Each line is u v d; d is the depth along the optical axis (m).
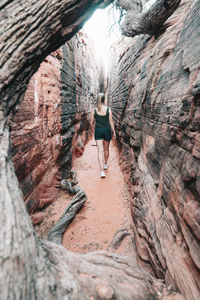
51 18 1.23
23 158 2.25
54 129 3.67
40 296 0.58
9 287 0.53
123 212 3.12
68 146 4.88
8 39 1.07
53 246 0.99
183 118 1.39
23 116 2.38
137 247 2.07
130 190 3.57
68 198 3.61
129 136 4.35
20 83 1.24
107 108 4.59
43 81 3.24
